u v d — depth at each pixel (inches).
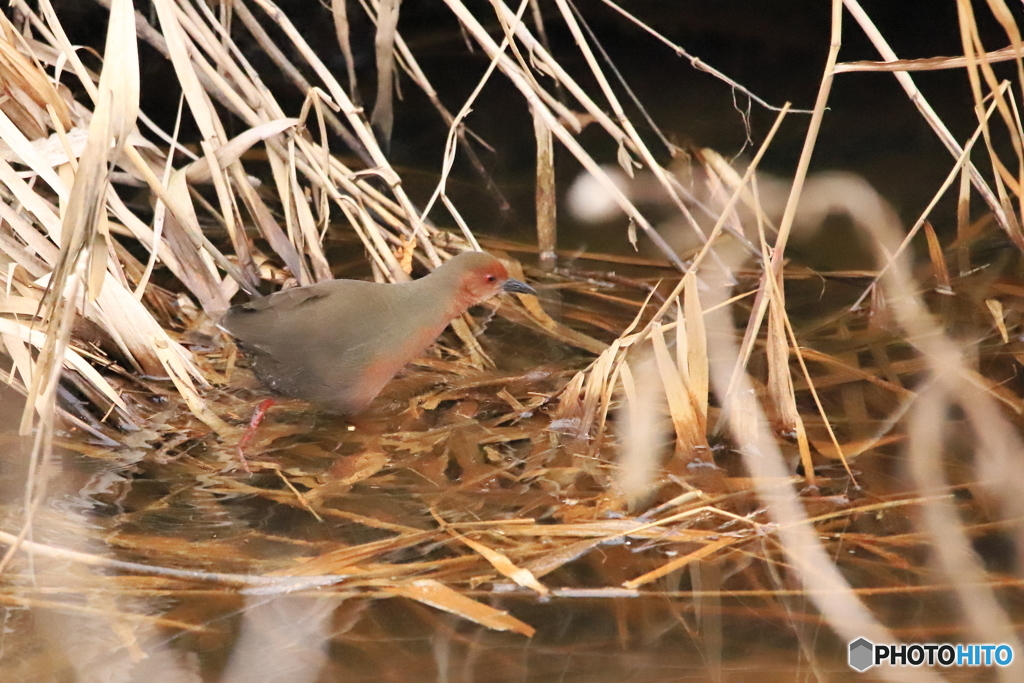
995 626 238.7
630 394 317.1
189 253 367.9
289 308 316.8
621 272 431.2
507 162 517.7
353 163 501.7
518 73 375.2
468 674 223.6
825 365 363.3
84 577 250.2
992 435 319.0
